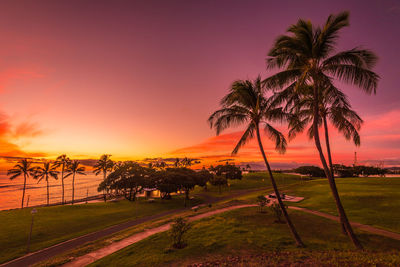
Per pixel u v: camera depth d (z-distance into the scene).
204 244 15.31
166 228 21.98
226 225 20.83
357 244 14.16
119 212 51.97
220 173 99.94
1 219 41.34
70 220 42.78
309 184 69.69
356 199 34.69
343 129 19.61
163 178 68.31
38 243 29.05
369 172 111.44
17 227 36.62
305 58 14.89
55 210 50.81
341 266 8.81
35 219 42.19
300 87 15.01
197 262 11.98
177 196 81.94
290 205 37.06
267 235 17.28
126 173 73.12
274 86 15.40
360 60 13.03
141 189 74.69
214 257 12.68
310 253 12.23
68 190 177.00
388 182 55.53
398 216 24.36
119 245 17.11
